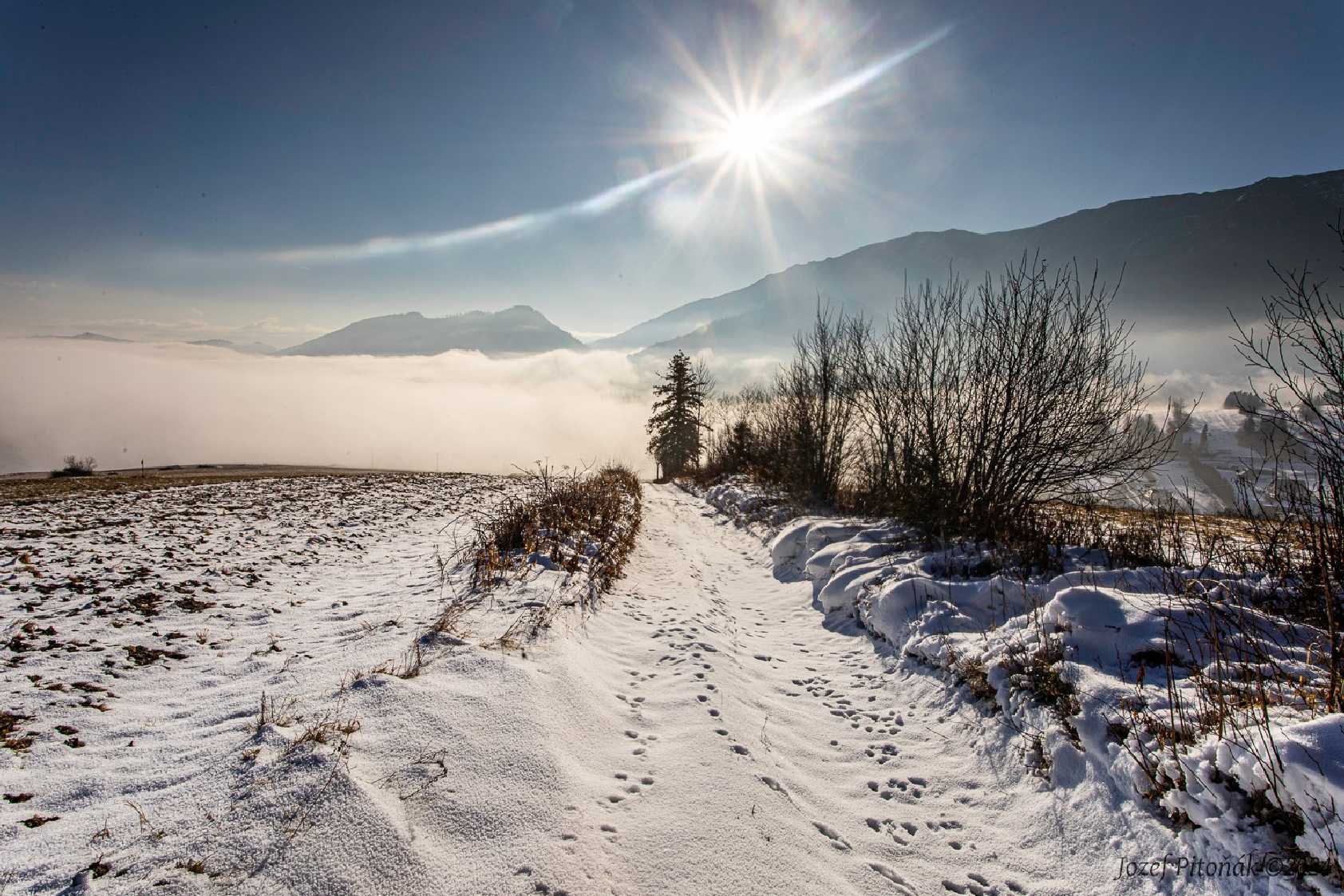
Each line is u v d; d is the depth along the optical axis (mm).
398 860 2678
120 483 22812
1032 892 3191
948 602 6418
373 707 3895
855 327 13836
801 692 5965
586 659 5609
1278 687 3529
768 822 3488
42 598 6461
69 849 2652
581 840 3055
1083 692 4090
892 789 4223
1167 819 3166
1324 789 2521
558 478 14602
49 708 4078
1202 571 5520
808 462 16547
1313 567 4629
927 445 10242
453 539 10547
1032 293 8656
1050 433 8578
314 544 10719
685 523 18906
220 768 3258
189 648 5516
